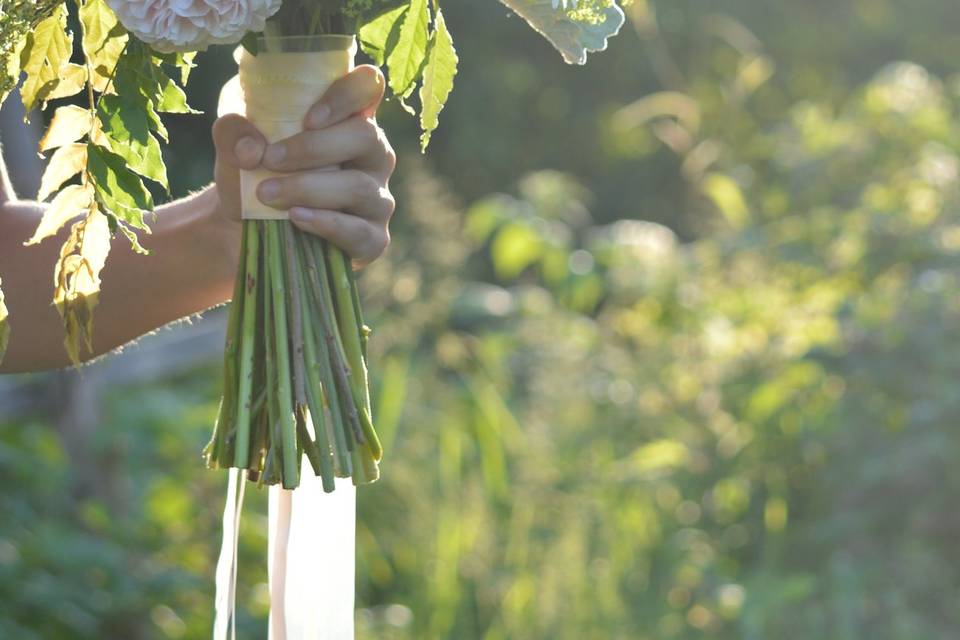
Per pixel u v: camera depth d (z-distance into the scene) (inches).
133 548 153.3
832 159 208.5
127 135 57.7
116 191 58.9
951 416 155.1
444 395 199.3
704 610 156.0
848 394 164.1
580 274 213.8
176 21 54.2
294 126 60.8
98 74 58.7
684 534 164.6
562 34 61.1
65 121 58.9
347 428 61.9
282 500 68.4
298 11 60.2
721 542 167.2
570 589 158.1
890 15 400.5
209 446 62.8
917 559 153.3
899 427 159.0
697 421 176.2
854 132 213.3
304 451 61.7
